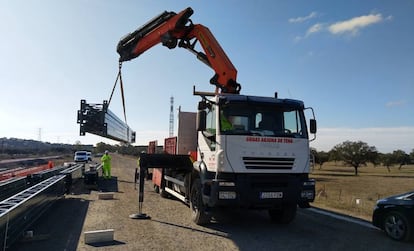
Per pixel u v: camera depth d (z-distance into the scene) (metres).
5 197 11.22
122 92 13.16
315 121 9.18
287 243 7.77
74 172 18.64
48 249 6.95
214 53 10.91
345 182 35.53
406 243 7.93
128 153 85.00
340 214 11.73
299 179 8.83
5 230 6.04
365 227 9.59
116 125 20.69
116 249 7.00
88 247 7.12
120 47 13.16
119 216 10.38
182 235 8.27
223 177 8.35
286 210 9.70
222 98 8.62
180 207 12.22
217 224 9.65
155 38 12.08
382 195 21.45
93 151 135.00
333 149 60.91
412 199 8.20
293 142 8.83
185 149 12.12
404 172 62.75
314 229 9.27
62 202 12.90
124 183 20.64
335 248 7.43
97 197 14.23
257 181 8.43
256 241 7.90
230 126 8.52
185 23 11.62
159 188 15.66
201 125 8.80
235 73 10.46
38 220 9.62
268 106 8.92
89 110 14.91
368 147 55.81
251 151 8.44
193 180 10.11
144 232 8.45
